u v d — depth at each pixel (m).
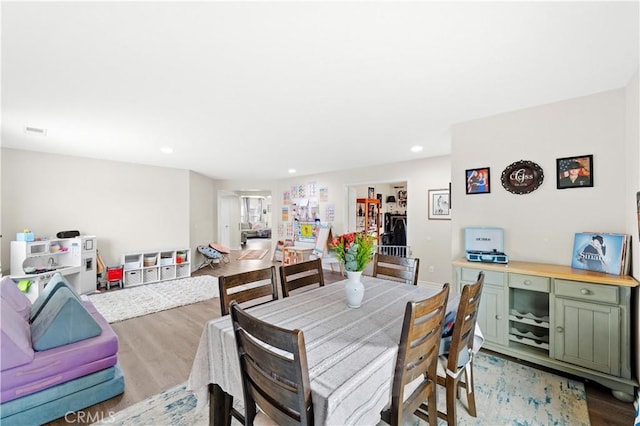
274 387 1.03
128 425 1.74
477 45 1.62
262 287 1.95
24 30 1.45
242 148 4.11
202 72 1.92
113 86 2.11
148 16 1.36
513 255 2.65
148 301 4.12
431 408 1.45
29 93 2.21
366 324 1.51
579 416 1.77
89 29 1.45
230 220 10.28
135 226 5.33
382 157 4.80
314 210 6.74
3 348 1.64
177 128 3.13
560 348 2.13
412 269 2.46
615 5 1.30
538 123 2.52
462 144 2.96
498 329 2.42
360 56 1.74
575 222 2.36
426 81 2.07
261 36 1.53
